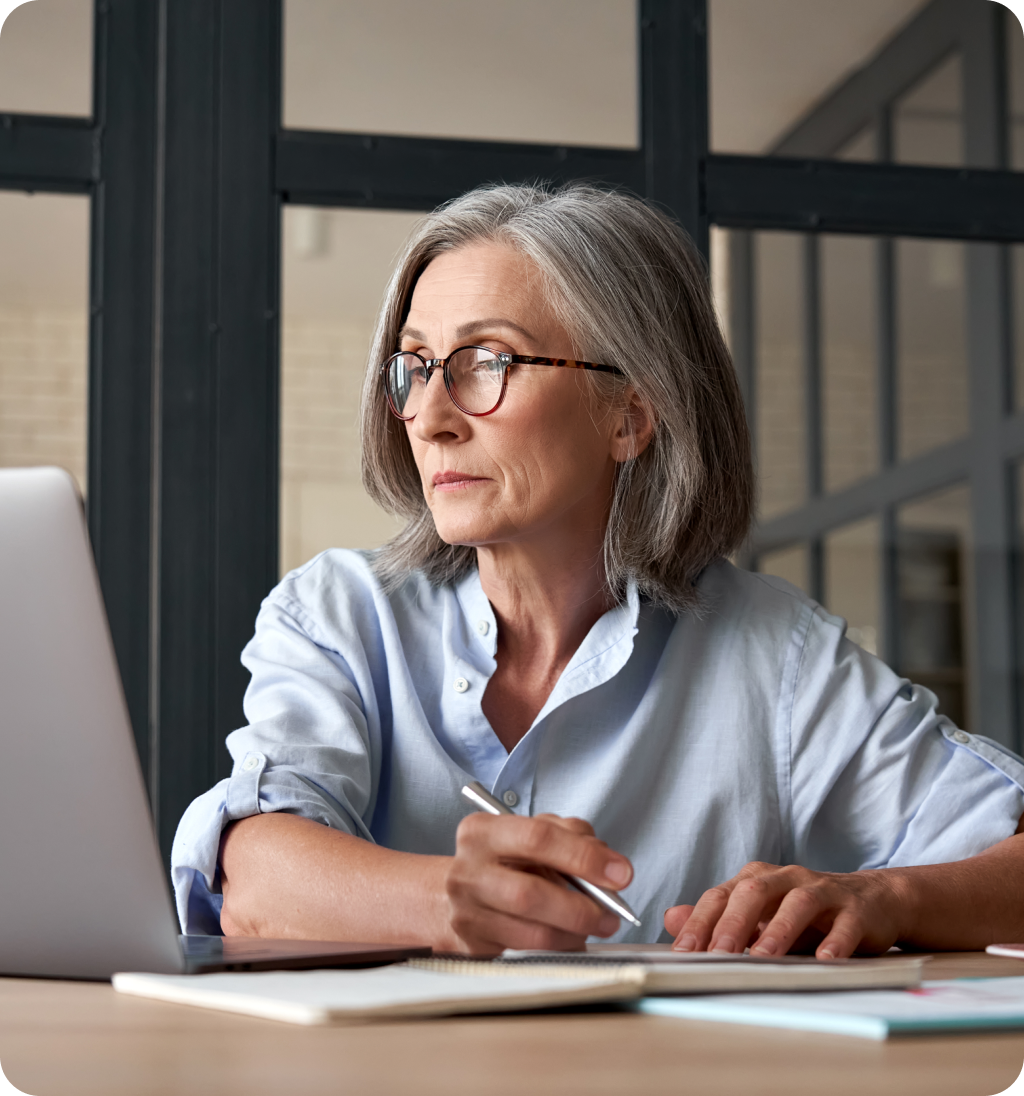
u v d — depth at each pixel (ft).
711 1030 1.55
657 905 4.05
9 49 8.20
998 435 12.78
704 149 8.81
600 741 4.11
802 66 9.52
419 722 4.06
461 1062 1.32
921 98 10.23
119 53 8.27
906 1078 1.24
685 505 4.19
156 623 7.92
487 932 2.22
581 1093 1.16
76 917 2.07
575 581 4.18
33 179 8.14
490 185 4.44
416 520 4.41
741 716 4.16
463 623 4.23
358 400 4.50
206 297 8.20
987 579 12.69
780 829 4.17
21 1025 1.57
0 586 2.06
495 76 8.74
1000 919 3.17
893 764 4.07
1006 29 10.68
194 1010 1.70
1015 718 12.31
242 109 8.37
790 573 13.16
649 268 4.18
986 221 9.09
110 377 8.07
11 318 11.34
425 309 4.05
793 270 12.78
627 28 8.86
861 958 2.75
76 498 2.07
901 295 12.78
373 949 2.26
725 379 4.45
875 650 12.78
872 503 13.05
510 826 2.23
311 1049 1.39
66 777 2.06
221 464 8.09
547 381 3.92
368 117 8.57
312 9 8.56
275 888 2.81
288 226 8.54
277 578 8.09
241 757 3.59
